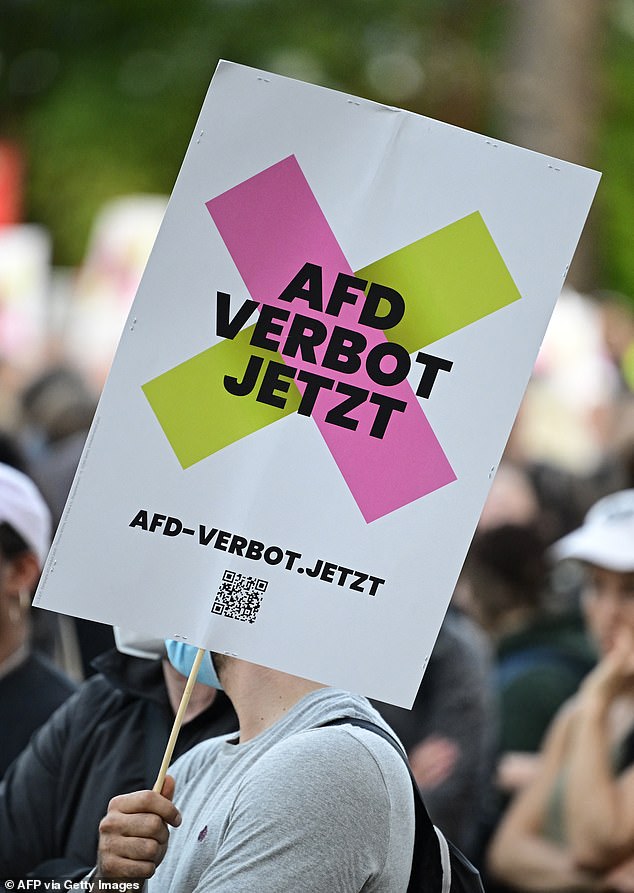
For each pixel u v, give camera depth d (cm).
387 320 619
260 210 618
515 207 621
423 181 621
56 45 4722
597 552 1028
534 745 1132
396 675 608
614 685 1038
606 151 4269
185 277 615
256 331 616
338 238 619
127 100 4569
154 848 592
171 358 613
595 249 3562
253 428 614
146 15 4678
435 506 614
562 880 1030
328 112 620
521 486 1245
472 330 619
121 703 794
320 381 616
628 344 2442
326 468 614
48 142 4553
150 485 609
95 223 4478
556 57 3431
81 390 1773
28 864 800
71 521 607
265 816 566
